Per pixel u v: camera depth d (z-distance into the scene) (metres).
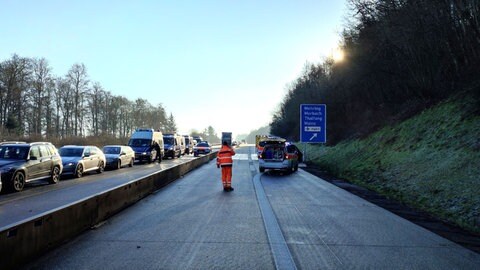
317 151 45.03
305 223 9.08
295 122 90.44
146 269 5.72
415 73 25.14
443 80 23.06
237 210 10.77
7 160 15.57
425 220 9.58
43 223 6.62
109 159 26.36
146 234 7.93
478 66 19.50
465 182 11.59
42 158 16.97
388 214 10.31
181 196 13.61
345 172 22.47
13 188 14.75
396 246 7.09
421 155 16.75
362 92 39.19
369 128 32.09
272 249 6.83
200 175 22.36
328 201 12.53
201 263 6.02
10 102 68.75
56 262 6.04
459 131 15.97
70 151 22.06
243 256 6.40
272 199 12.91
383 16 26.16
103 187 16.53
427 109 22.17
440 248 6.98
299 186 16.77
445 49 21.94
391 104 31.70
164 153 42.19
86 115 81.56
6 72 66.25
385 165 19.33
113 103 93.25
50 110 75.31
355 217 9.86
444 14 20.95
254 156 47.62
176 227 8.59
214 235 7.86
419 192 12.93
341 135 42.88
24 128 69.38
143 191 13.43
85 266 5.84
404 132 22.05
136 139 34.94
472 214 9.49
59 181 19.08
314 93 69.56
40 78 72.00
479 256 6.50
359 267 5.87
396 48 25.62
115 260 6.15
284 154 23.19
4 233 5.47
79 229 8.04
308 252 6.66
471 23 19.22
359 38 30.88
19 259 5.85
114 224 8.91
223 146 15.39
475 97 17.55
